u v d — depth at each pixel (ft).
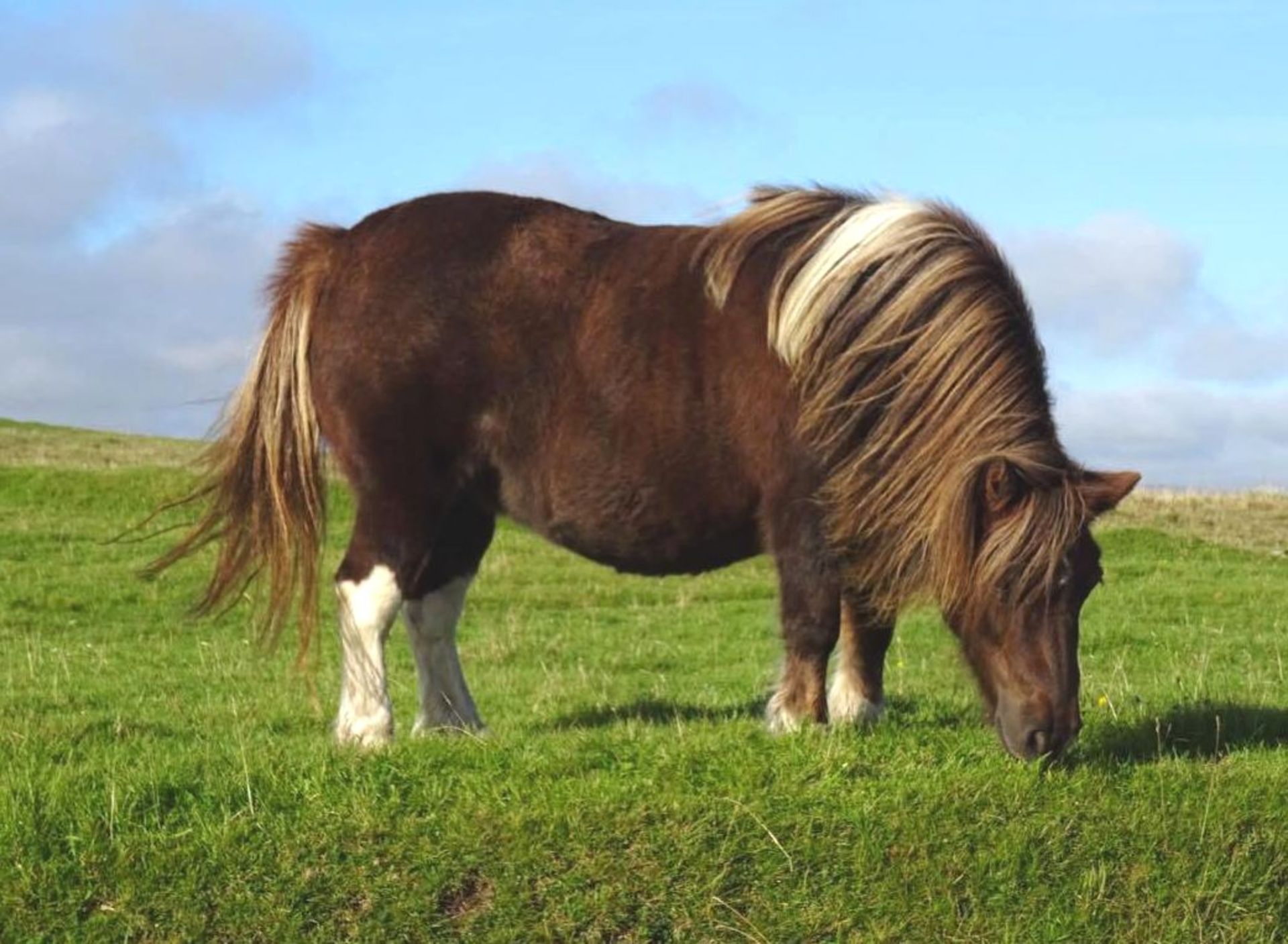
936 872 20.54
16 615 53.11
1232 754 24.73
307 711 33.14
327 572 64.59
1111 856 21.09
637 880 20.27
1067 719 21.52
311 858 20.34
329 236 27.09
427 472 25.64
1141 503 85.30
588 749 23.76
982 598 21.88
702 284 24.59
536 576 65.87
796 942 19.93
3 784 22.40
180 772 22.45
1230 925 20.63
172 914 19.66
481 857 20.40
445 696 27.32
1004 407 22.63
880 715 25.63
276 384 26.35
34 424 141.79
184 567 64.95
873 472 23.09
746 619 54.08
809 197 24.70
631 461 24.68
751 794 21.44
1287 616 50.85
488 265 25.53
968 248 23.48
